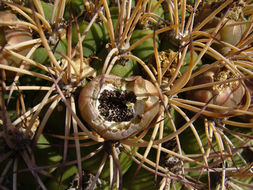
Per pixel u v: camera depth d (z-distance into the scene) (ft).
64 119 0.30
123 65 0.32
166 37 0.37
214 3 0.38
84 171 0.32
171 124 0.33
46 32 0.32
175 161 0.34
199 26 0.34
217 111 0.33
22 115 0.28
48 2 0.35
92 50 0.34
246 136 0.33
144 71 0.34
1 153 0.27
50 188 0.31
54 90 0.30
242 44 0.36
